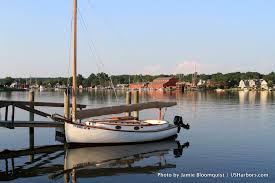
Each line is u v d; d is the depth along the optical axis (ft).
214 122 115.14
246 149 69.15
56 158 61.72
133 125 73.77
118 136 71.56
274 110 160.97
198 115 139.74
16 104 79.25
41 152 67.05
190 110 164.35
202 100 252.21
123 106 80.38
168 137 80.28
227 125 107.04
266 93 416.67
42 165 57.06
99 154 64.49
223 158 61.57
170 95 359.05
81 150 67.82
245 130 96.02
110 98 284.82
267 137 83.51
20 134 87.20
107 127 70.95
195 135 86.99
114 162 58.65
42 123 72.33
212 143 75.87
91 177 50.03
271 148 70.03
